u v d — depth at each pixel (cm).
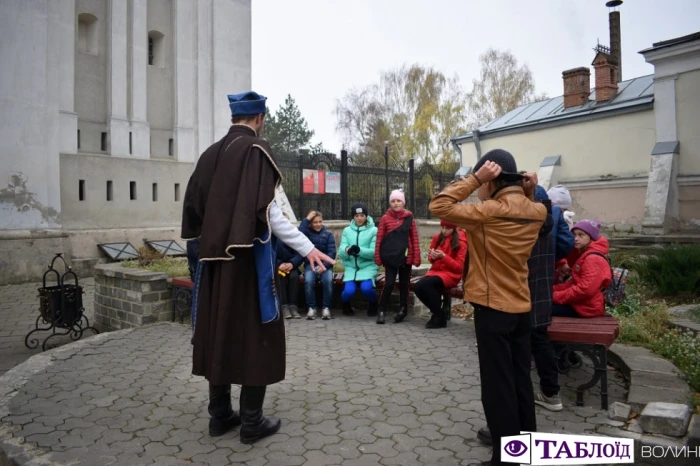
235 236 298
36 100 1255
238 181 312
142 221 1478
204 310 324
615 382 438
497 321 282
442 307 655
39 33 1262
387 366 480
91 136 1413
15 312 885
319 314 718
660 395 372
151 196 1499
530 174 297
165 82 1588
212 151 332
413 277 729
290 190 1527
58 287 657
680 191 1489
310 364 487
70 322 662
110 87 1431
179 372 471
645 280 863
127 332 618
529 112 2100
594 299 443
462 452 314
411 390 418
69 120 1334
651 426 333
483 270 287
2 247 1179
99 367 486
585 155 1781
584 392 417
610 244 1431
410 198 1881
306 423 356
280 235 317
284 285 699
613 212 1697
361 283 691
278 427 345
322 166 1606
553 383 376
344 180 1658
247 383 311
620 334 535
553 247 370
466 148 2228
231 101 339
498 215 281
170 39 1599
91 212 1371
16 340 701
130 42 1477
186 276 693
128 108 1478
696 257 801
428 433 340
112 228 1411
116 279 716
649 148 1600
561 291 450
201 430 349
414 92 3869
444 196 288
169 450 321
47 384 440
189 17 1622
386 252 652
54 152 1294
